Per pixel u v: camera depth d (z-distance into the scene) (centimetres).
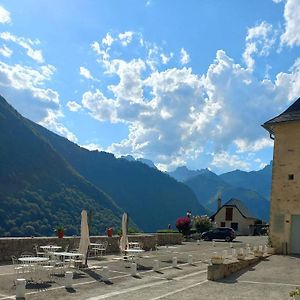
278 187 2494
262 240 4322
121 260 2016
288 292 1305
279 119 2516
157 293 1236
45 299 1101
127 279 1491
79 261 1678
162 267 1864
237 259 1819
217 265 1554
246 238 4747
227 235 4166
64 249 2012
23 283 1106
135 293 1230
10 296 1109
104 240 2327
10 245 1731
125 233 2133
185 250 2805
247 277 1591
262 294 1265
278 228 2461
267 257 2223
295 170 2436
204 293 1255
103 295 1188
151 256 2291
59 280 1382
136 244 2391
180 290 1295
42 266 1484
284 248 2408
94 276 1502
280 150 2514
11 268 1548
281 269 1800
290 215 2427
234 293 1270
